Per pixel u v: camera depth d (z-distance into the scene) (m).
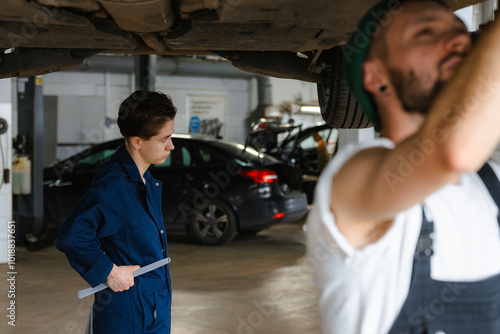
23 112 6.56
